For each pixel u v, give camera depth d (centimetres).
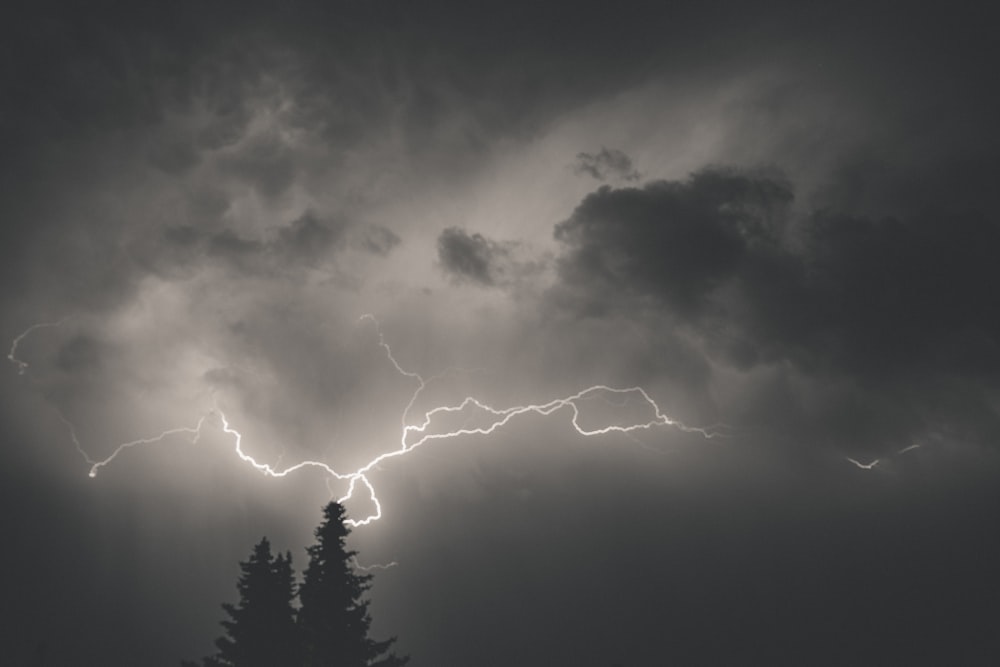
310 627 1415
